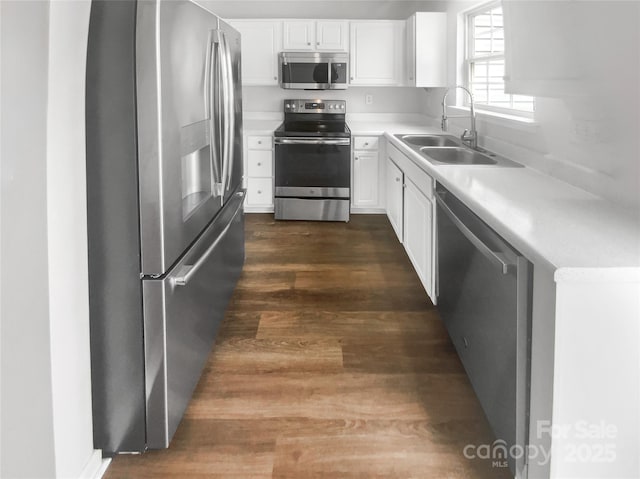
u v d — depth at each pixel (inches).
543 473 60.1
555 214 74.6
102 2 68.9
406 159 160.7
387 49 229.5
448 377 102.8
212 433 85.6
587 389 56.1
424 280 135.0
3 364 55.8
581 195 86.9
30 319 60.4
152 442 77.6
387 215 226.7
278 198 221.1
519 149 120.7
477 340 86.7
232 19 229.0
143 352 75.5
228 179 112.3
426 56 204.1
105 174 71.9
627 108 75.8
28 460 60.3
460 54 188.7
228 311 133.6
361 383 100.7
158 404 76.8
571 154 95.7
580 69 82.8
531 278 64.6
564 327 55.0
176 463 78.5
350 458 79.5
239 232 149.9
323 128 229.5
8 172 56.3
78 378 71.5
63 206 66.3
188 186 96.7
